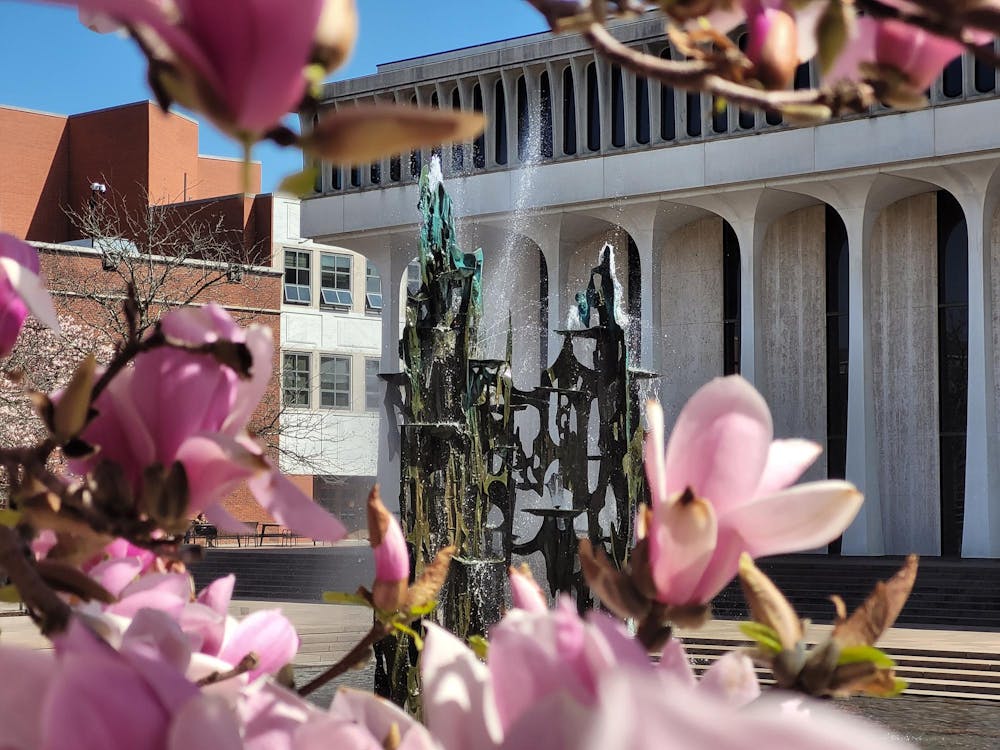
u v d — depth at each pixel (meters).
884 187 42.91
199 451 0.85
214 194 67.50
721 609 29.80
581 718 0.57
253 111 0.65
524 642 0.63
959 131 40.53
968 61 40.56
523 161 47.12
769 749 0.41
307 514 0.85
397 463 51.88
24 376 0.92
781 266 45.59
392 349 51.25
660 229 46.47
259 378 0.90
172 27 0.64
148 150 64.56
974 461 40.91
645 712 0.41
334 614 30.59
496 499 13.23
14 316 0.96
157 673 0.62
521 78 47.47
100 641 0.65
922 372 43.59
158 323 0.90
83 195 65.69
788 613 0.89
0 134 64.38
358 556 45.25
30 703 0.64
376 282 66.12
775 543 0.86
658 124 45.16
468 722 0.64
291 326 63.75
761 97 1.01
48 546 1.13
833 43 0.95
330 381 64.50
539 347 49.66
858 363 42.81
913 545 43.34
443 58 47.91
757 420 0.87
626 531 14.77
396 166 50.47
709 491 0.87
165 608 0.99
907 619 33.06
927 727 18.89
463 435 11.34
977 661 23.22
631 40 42.84
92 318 32.78
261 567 43.56
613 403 14.98
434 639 0.68
